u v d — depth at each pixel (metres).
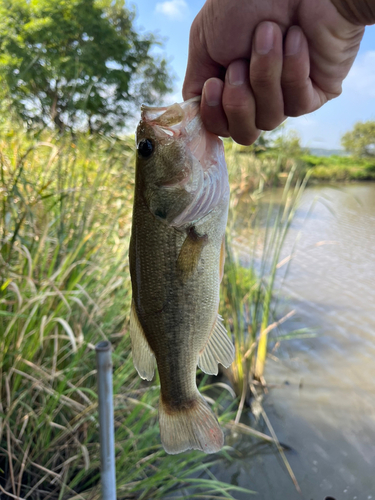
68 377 0.51
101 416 0.36
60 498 0.45
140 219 0.30
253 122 0.25
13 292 0.52
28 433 0.49
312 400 0.78
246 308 0.88
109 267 0.71
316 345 0.97
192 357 0.31
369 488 0.58
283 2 0.22
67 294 0.54
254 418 0.73
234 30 0.23
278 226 0.81
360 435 0.69
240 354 0.76
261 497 0.56
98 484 0.50
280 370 0.88
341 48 0.24
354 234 1.96
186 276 0.30
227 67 0.25
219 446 0.30
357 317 1.10
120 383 0.56
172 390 0.31
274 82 0.23
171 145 0.29
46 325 0.52
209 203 0.30
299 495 0.57
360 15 0.22
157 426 0.56
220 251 0.31
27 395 0.52
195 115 0.29
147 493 0.53
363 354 0.93
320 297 1.23
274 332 1.02
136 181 0.30
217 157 0.30
